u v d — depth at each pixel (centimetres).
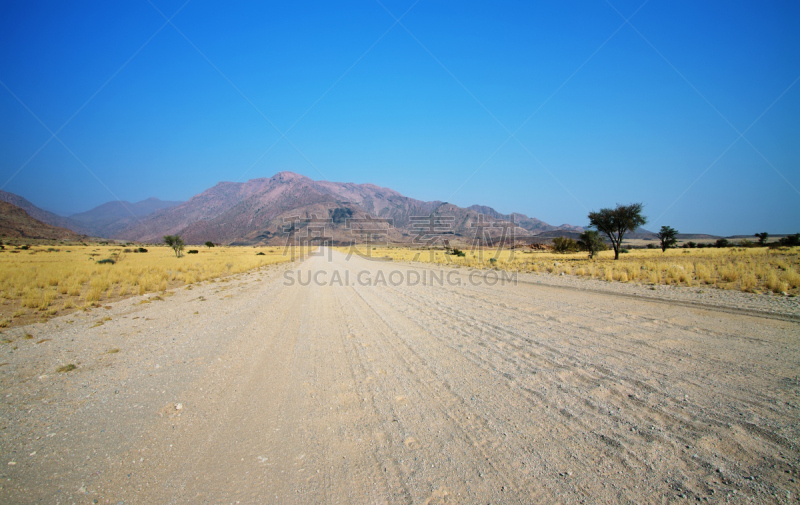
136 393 540
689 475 321
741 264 1986
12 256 4322
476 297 1396
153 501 305
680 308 1059
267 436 412
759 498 288
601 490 306
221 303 1416
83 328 1002
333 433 417
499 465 347
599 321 927
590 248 4653
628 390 504
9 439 411
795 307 1001
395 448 383
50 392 549
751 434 382
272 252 7825
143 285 1791
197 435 416
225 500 305
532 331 849
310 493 314
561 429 409
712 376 542
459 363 645
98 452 383
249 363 677
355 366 650
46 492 318
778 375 539
